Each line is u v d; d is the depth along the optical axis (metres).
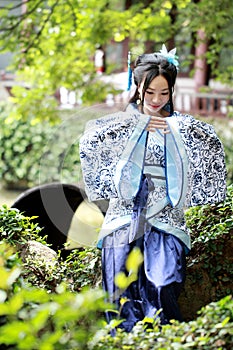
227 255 5.57
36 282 5.41
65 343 3.58
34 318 3.23
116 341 3.80
